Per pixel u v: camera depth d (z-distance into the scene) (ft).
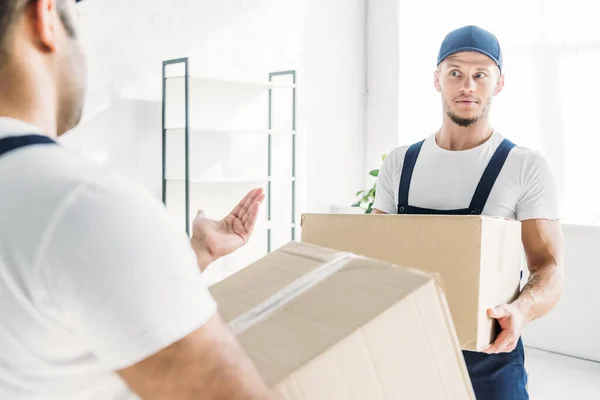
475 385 5.12
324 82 15.08
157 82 12.03
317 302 2.50
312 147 14.92
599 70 12.34
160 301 1.51
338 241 4.30
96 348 1.55
